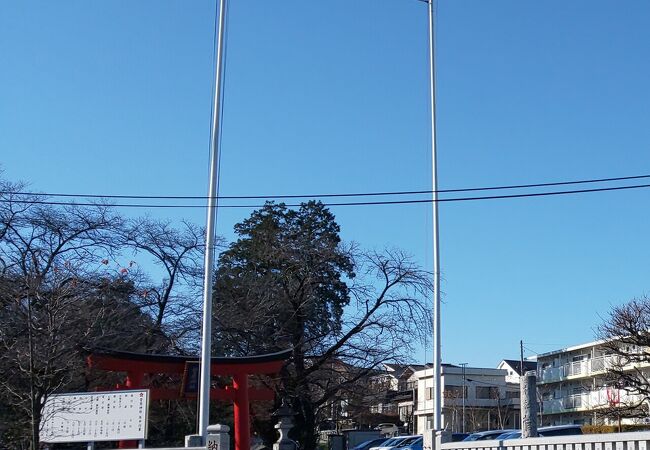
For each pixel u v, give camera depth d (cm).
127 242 3064
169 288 3206
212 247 2077
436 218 2275
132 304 2838
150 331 2988
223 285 3534
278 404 3534
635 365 5159
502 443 1370
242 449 2472
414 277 3425
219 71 2164
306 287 3594
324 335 3512
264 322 3488
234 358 2488
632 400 5422
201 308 3256
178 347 3136
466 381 7756
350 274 3684
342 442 3925
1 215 2625
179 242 3247
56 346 1919
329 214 4281
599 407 5619
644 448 1044
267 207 4256
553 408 6650
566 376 6600
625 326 4547
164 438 3294
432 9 2458
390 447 3022
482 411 7206
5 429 2186
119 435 1789
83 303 2255
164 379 3122
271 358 2556
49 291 2072
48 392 1770
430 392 7306
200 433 1945
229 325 3347
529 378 1570
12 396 2075
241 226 4234
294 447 2970
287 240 3722
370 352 3397
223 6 2211
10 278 2231
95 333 2462
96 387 2720
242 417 2489
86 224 2820
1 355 1991
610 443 1105
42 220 2683
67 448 2631
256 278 3634
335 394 3584
